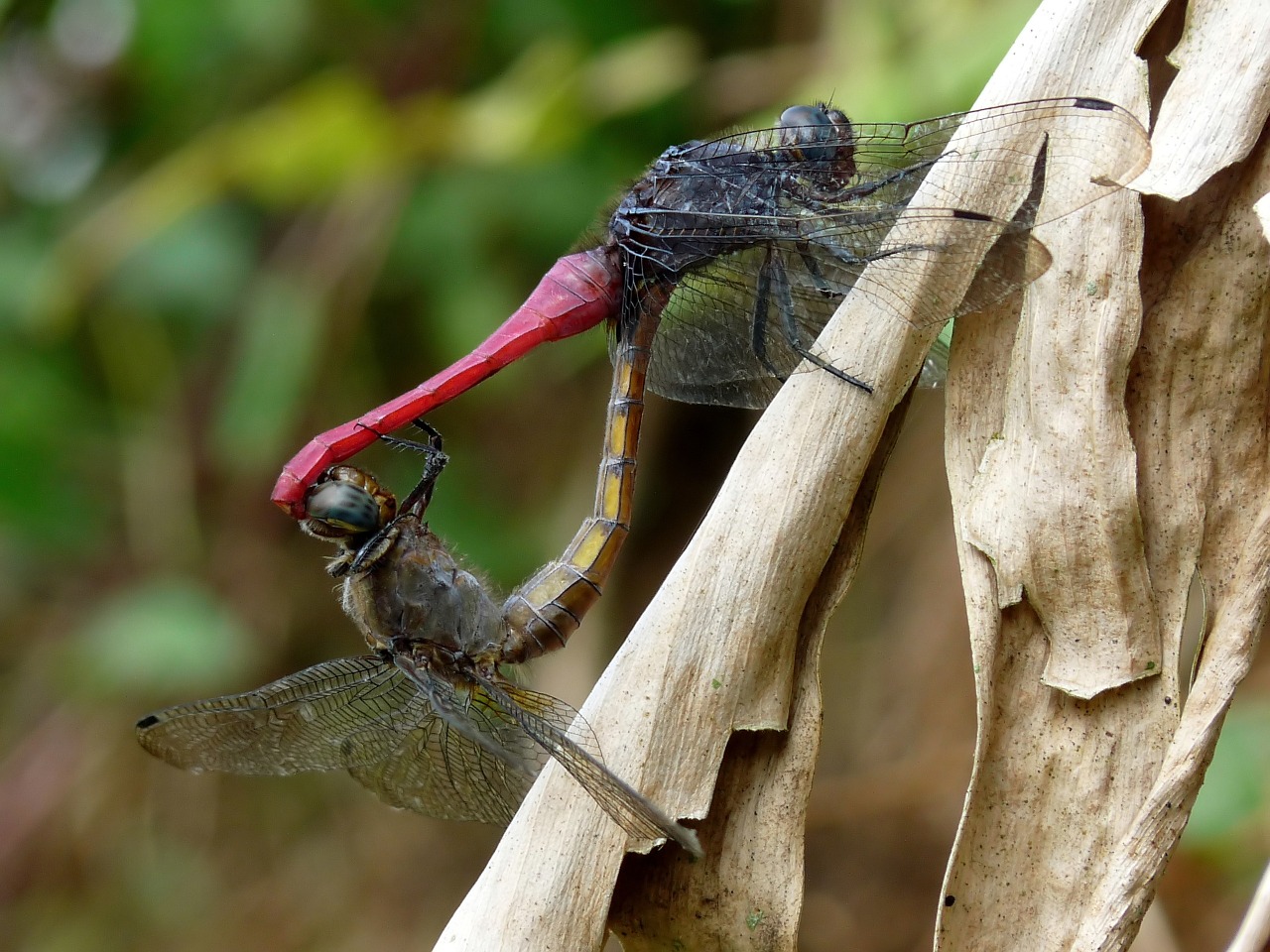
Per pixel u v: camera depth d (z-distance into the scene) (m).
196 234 0.51
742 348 0.46
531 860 0.43
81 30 0.52
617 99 0.50
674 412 0.53
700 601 0.43
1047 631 0.43
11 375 0.52
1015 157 0.43
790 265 0.45
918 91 0.48
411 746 0.46
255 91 0.51
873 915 0.52
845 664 0.52
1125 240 0.43
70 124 0.53
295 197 0.51
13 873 0.54
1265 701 0.48
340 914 0.55
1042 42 0.43
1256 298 0.43
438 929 0.55
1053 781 0.43
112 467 0.53
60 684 0.54
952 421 0.43
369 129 0.50
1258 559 0.43
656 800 0.43
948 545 0.52
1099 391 0.43
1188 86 0.43
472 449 0.53
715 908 0.43
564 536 0.52
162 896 0.54
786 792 0.43
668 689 0.43
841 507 0.43
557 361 0.51
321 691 0.46
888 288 0.43
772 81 0.50
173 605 0.52
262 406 0.51
